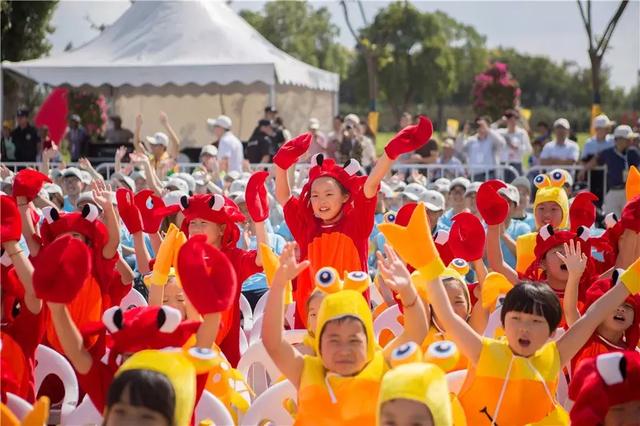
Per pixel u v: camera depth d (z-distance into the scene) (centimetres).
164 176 1861
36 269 567
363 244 892
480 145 2272
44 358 729
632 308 721
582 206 1036
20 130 2661
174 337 580
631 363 550
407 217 898
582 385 556
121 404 500
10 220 644
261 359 779
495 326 839
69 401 721
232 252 871
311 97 3250
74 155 2734
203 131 3300
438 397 504
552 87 12212
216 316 584
